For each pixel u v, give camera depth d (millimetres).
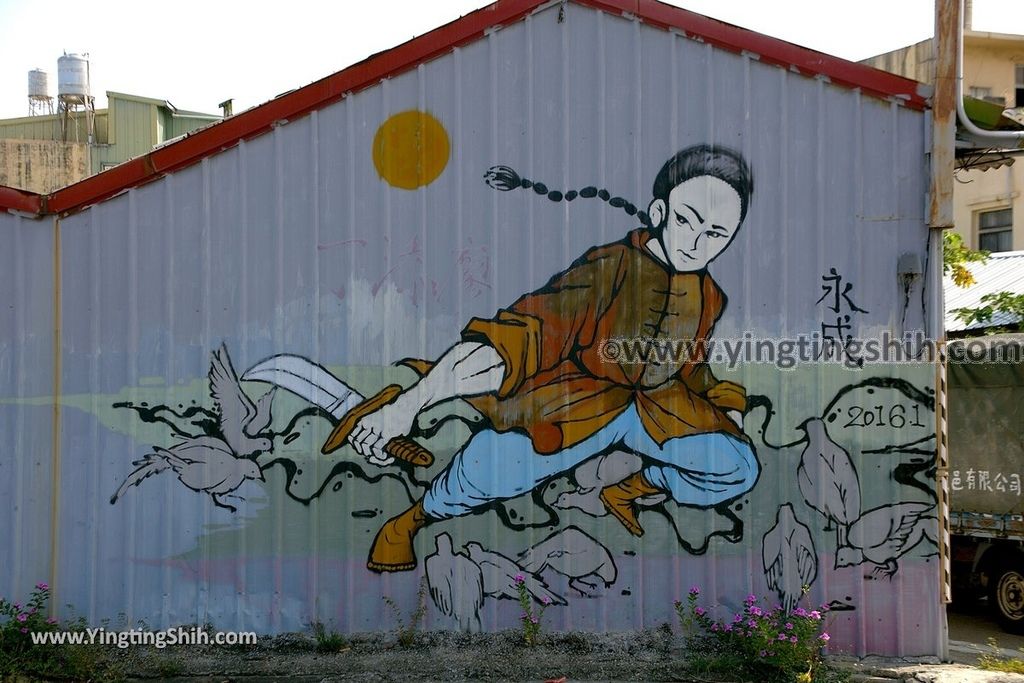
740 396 6508
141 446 6441
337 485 6457
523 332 6508
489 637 6395
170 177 6473
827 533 6465
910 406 6492
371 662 6109
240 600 6418
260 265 6496
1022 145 6473
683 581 6473
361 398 6473
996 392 8438
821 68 6496
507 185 6543
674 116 6543
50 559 6398
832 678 5891
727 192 6543
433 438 6477
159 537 6434
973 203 18562
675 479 6488
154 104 20922
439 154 6523
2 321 6418
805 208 6547
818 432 6496
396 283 6508
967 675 6023
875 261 6523
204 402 6453
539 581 6449
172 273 6469
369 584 6434
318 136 6508
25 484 6410
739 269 6543
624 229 6551
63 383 6434
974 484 8562
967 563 8836
